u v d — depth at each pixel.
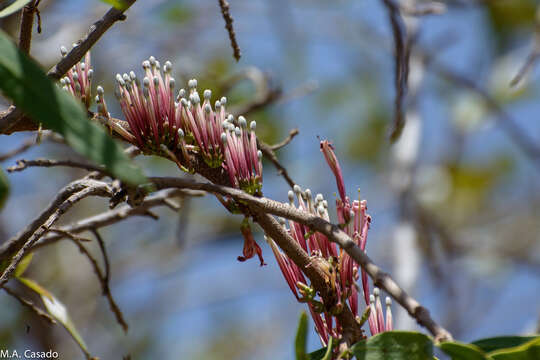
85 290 8.04
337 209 2.18
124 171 1.48
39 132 2.09
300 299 2.13
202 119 2.20
